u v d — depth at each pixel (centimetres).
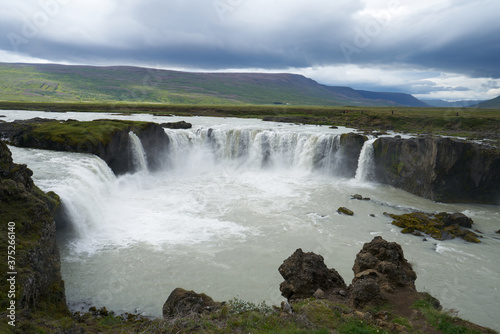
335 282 1850
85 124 5244
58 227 2745
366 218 3650
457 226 3397
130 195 4222
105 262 2495
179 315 1517
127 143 5125
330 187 4947
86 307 1966
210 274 2397
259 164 6238
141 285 2223
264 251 2783
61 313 1728
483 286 2355
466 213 4006
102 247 2736
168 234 3047
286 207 3928
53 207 2514
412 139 4878
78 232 2883
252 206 3919
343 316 1355
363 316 1338
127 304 2017
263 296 2158
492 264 2686
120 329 1577
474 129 8262
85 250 2667
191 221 3378
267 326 1287
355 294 1482
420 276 2470
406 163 4906
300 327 1266
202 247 2812
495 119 8400
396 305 1458
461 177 4416
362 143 5541
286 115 12094
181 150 6225
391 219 3634
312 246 2914
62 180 3206
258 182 5141
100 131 4822
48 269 1823
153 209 3703
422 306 1433
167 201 4006
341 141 5684
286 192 4591
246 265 2545
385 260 1869
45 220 2000
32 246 1728
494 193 4391
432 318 1334
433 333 1236
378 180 5269
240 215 3606
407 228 3291
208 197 4234
